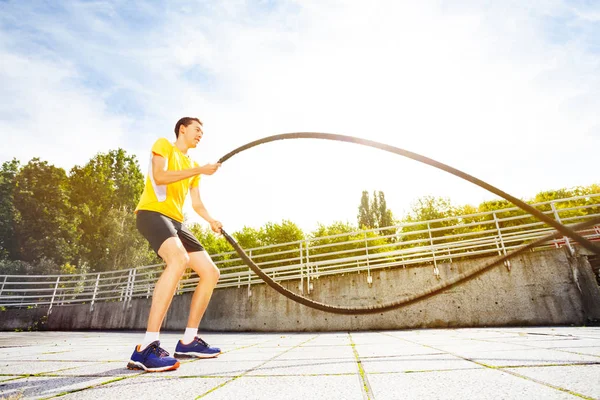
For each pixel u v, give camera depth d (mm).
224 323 10641
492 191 939
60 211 31375
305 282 10391
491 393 1085
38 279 24047
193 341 2502
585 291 7945
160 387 1380
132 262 31516
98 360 2463
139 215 2262
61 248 28953
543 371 1406
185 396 1211
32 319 13500
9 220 29203
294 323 9953
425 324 8875
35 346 4277
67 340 5879
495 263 856
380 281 9578
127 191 38844
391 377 1463
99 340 5801
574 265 8180
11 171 35906
